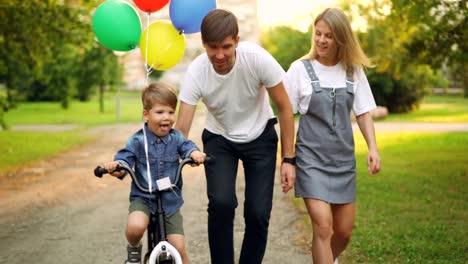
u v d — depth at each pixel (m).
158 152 4.19
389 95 31.72
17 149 17.30
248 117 4.57
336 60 4.71
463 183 10.38
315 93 4.63
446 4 10.98
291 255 6.15
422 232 6.82
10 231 7.45
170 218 4.18
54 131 23.81
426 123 25.61
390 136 19.83
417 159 13.88
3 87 43.91
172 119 4.16
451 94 47.00
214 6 4.82
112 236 7.07
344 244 4.91
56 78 37.28
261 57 4.34
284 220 7.71
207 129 4.70
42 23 14.30
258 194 4.54
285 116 4.60
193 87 4.47
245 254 4.66
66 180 11.72
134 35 4.95
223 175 4.52
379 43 18.80
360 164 13.27
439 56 12.20
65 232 7.32
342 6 14.91
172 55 4.88
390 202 8.70
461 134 19.75
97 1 14.30
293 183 4.72
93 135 22.02
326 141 4.65
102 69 36.34
